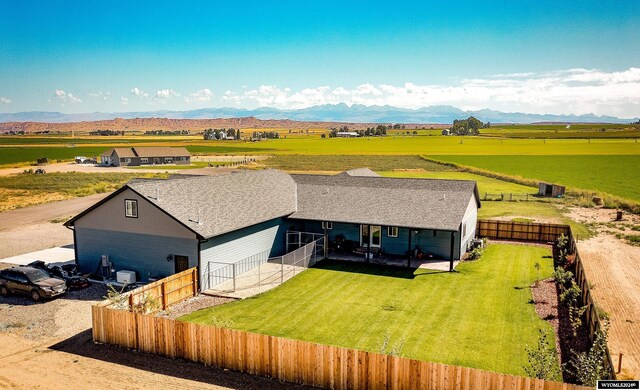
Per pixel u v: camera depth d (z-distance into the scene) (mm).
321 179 41281
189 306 24703
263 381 16547
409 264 31875
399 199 35188
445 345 19938
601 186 71562
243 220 30250
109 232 29344
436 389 14555
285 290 27156
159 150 122562
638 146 161500
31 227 44844
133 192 28047
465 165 103438
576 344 20000
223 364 17422
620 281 28359
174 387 16016
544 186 63562
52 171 102688
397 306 24562
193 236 26609
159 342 18438
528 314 23484
